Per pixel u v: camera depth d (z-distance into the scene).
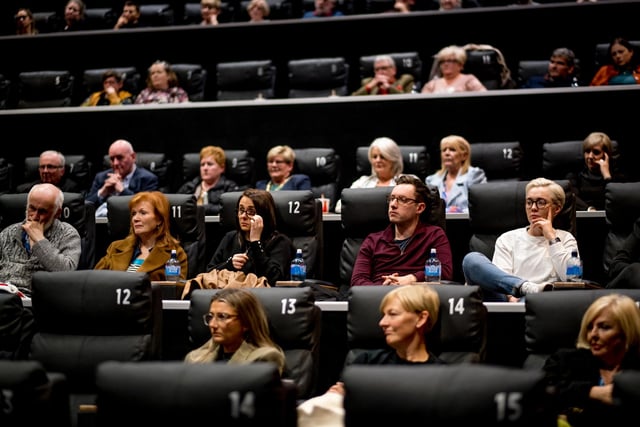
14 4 10.67
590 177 6.49
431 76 8.26
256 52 9.12
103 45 9.26
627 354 3.42
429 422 2.50
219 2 9.70
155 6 10.06
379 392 2.55
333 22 8.95
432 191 5.30
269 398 2.59
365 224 5.35
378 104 7.34
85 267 5.76
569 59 7.74
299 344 3.93
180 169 7.62
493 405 2.47
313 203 5.44
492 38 8.70
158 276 5.23
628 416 2.57
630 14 8.39
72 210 5.77
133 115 7.69
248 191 5.29
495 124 7.17
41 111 7.80
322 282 5.01
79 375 3.94
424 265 4.99
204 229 5.66
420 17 8.79
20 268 5.28
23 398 2.83
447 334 3.74
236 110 7.54
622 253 4.78
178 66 8.71
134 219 5.35
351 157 7.37
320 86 8.41
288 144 7.47
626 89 6.96
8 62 9.38
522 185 5.32
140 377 2.68
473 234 5.49
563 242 4.90
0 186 7.59
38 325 4.09
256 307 3.83
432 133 7.26
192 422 2.60
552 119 7.09
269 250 5.20
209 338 4.01
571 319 3.71
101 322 3.99
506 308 4.30
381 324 3.68
